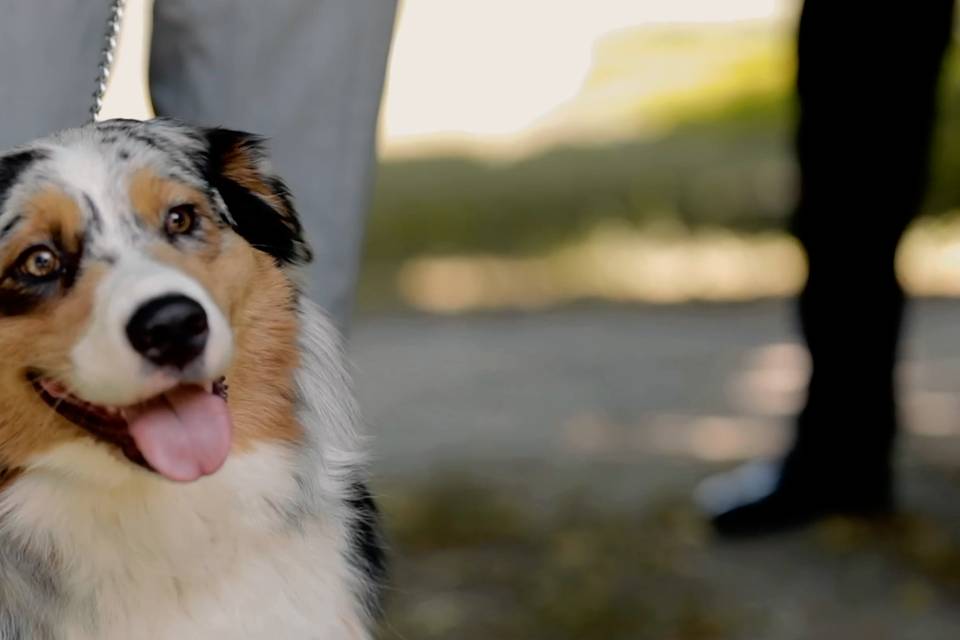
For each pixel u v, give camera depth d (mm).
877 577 6539
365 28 4258
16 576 3566
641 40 26844
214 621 3654
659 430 9125
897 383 7113
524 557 7000
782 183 17078
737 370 10633
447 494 7859
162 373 3293
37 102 3879
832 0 6621
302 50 4188
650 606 6379
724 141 20062
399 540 7211
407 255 16031
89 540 3588
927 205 15008
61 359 3375
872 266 6863
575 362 11203
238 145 3881
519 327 12742
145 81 4488
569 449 8773
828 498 7113
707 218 16266
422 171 20609
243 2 4078
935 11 6605
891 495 7168
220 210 3707
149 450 3367
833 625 6109
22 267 3467
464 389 10477
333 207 4344
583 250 15352
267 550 3721
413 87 26312
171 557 3623
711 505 7254
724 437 8883
